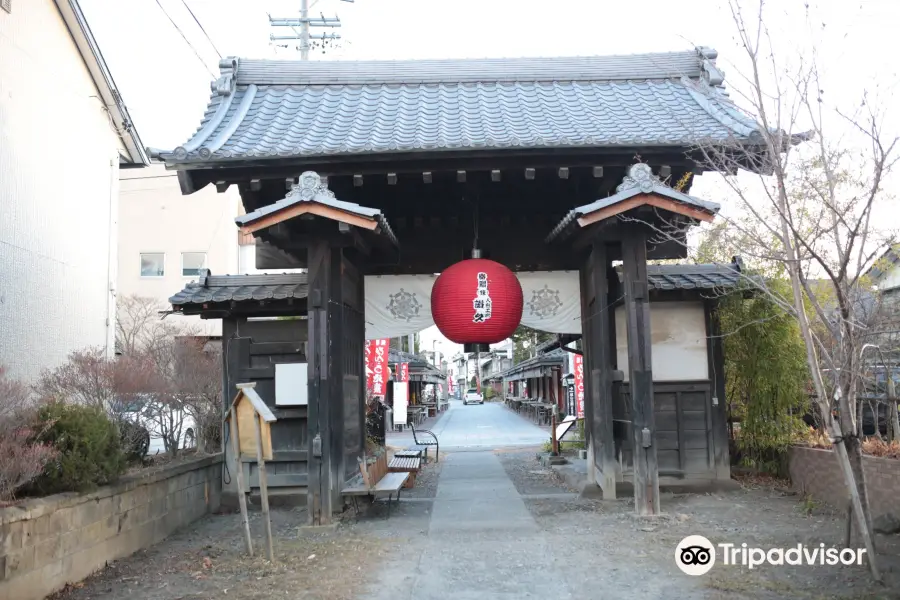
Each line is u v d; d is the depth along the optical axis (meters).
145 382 8.71
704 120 9.60
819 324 8.34
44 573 5.54
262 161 8.62
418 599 5.50
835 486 8.66
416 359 41.72
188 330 24.20
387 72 11.37
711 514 8.50
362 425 10.31
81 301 12.59
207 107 10.59
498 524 8.26
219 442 11.15
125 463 7.13
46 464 5.87
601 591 5.62
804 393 10.30
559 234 9.42
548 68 11.52
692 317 10.21
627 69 11.52
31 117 11.02
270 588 5.82
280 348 9.99
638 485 8.40
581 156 8.88
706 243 11.43
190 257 27.92
